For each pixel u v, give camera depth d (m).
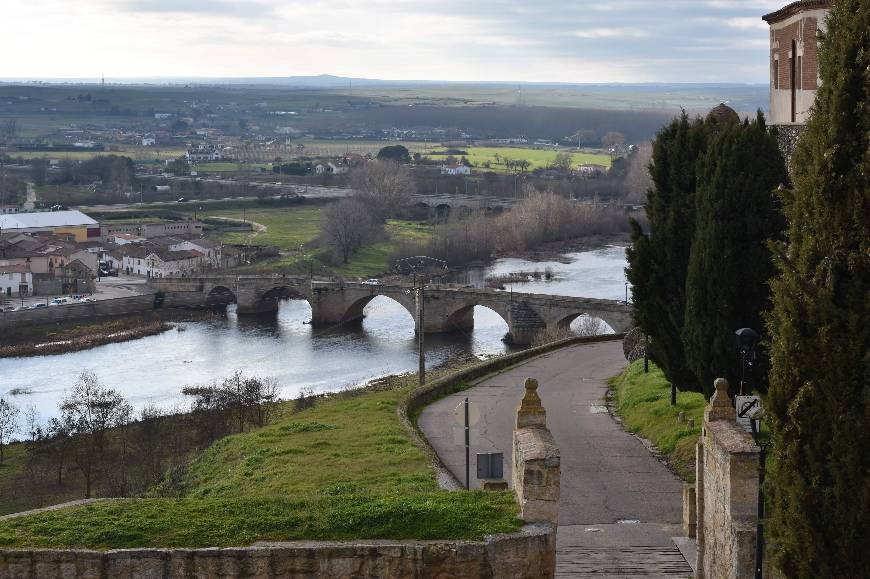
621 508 38.78
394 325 166.75
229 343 153.50
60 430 88.25
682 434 47.47
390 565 25.56
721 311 44.38
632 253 50.44
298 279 173.12
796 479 23.81
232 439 52.03
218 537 26.44
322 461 44.03
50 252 198.50
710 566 29.03
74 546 26.00
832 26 24.75
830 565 23.34
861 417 22.89
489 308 165.75
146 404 113.50
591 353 83.56
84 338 155.50
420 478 39.50
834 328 23.38
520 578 25.69
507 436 51.53
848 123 23.89
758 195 44.16
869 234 23.28
